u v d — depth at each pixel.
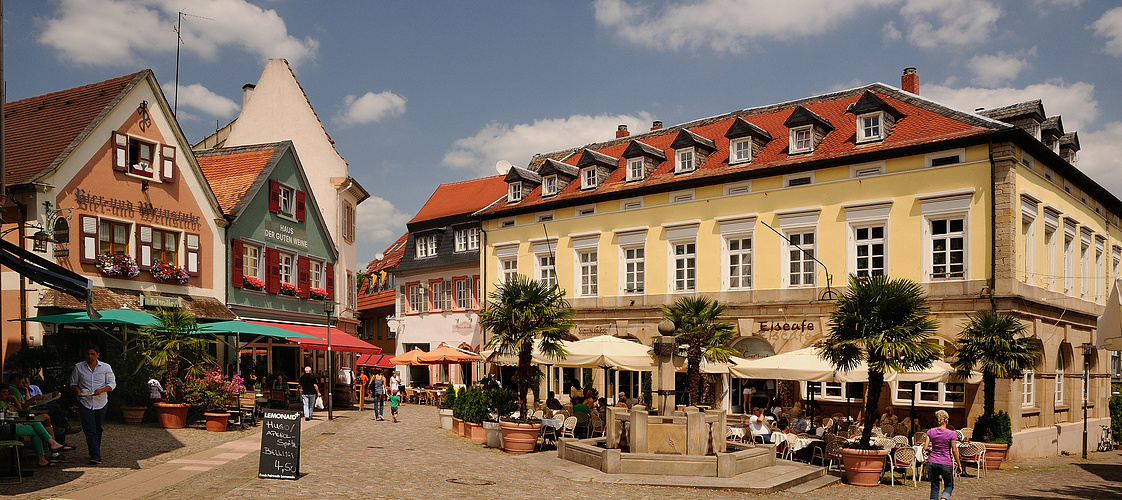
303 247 35.81
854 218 26.94
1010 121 28.38
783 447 19.92
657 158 33.34
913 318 17.25
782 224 28.56
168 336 21.94
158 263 26.97
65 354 23.83
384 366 46.50
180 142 28.38
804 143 28.77
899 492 16.31
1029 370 26.02
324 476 14.19
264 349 34.47
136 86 26.53
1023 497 16.25
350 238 42.41
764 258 28.92
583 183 35.06
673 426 16.59
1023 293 24.50
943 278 25.23
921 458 18.31
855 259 27.03
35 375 21.77
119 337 25.08
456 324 44.25
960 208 24.91
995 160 24.33
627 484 15.23
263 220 32.72
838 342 17.58
